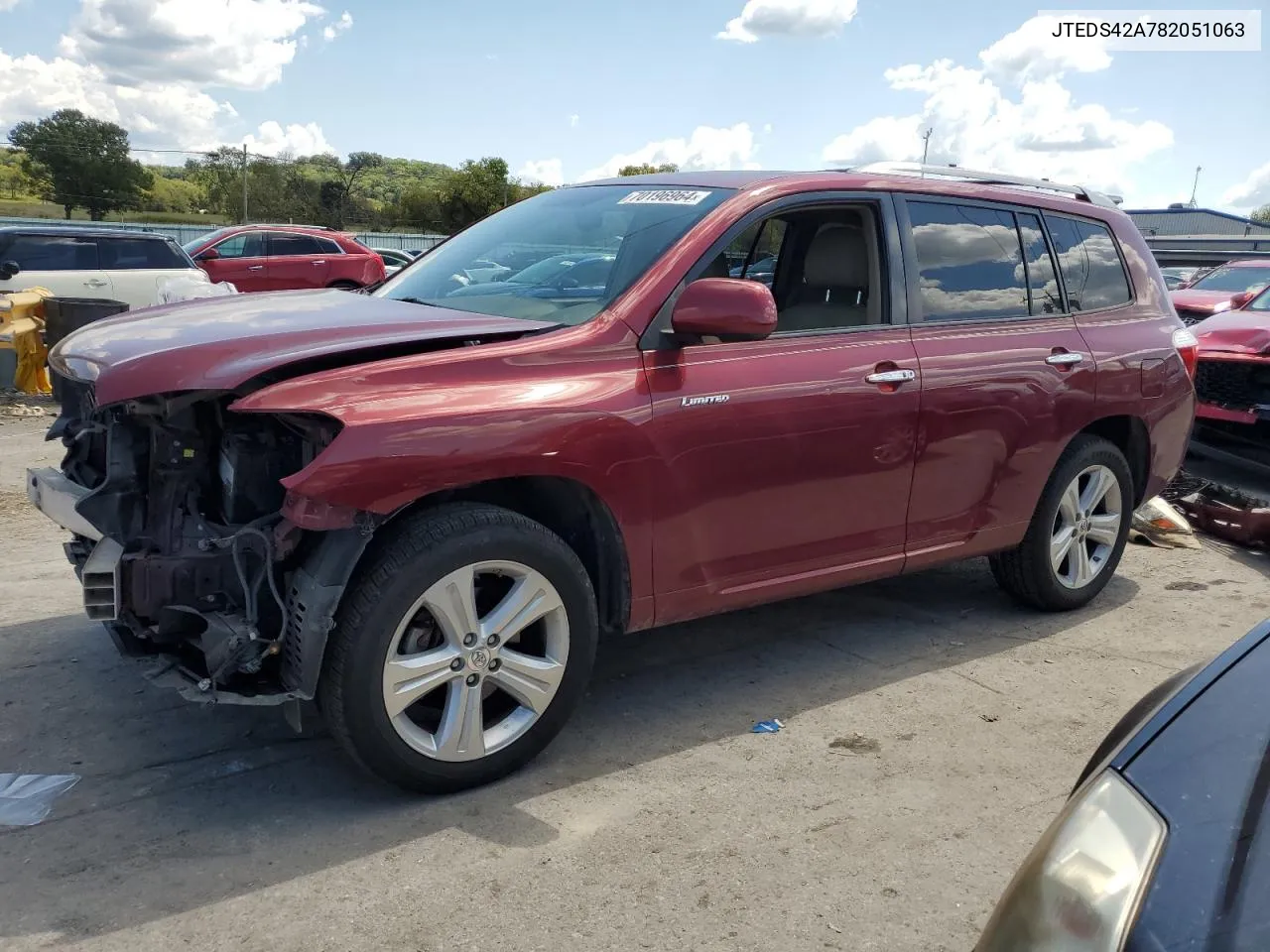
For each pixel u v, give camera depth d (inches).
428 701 128.8
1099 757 78.0
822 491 150.4
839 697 156.9
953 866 113.9
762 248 155.3
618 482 129.6
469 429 117.1
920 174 176.2
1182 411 203.5
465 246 172.4
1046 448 178.5
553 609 127.3
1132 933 53.2
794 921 103.5
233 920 101.3
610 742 140.6
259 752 135.0
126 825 117.4
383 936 99.6
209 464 123.6
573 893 106.8
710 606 145.0
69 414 139.9
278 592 117.3
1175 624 193.3
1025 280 181.0
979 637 183.9
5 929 98.7
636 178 171.0
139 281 497.0
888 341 157.4
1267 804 57.7
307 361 116.6
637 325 134.0
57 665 158.6
